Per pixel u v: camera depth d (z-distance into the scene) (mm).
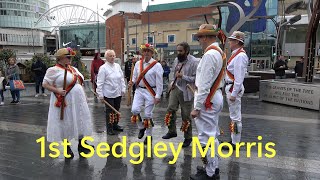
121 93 6922
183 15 67938
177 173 4535
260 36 52031
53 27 111875
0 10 113250
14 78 12008
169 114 5883
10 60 12133
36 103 11914
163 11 70812
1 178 4395
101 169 4715
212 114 3961
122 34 76000
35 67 13961
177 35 63438
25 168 4781
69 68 5238
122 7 96000
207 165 4086
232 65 5273
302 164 4859
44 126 7719
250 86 14969
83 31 97312
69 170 4688
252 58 52125
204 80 3779
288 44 49562
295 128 7305
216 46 3887
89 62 24109
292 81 11766
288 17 48469
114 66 6883
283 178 4316
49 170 4691
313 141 6164
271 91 11547
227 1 15867
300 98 10289
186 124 5602
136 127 7465
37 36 112562
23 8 117188
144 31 68875
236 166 4770
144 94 5902
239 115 5457
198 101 3826
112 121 6746
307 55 11500
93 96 13891
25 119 8656
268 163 4898
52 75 5043
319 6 11039
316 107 9719
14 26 115250
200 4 69812
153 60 5914
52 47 100188
